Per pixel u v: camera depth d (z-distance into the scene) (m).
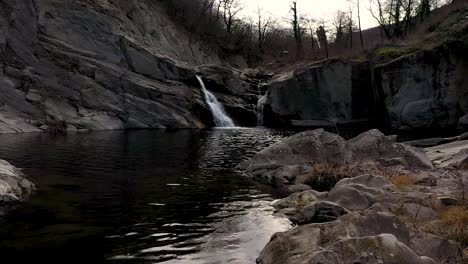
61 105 37.22
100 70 40.78
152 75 45.50
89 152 22.61
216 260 8.18
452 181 13.30
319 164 17.17
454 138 25.11
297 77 48.38
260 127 48.66
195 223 10.55
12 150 21.86
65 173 16.39
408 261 6.48
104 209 11.50
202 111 47.22
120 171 17.38
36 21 37.91
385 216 8.12
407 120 38.16
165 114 43.41
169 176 16.73
